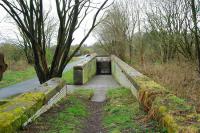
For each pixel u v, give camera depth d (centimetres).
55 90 1048
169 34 2197
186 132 476
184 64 1803
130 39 3256
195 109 643
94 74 3002
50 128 736
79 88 1820
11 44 3650
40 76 1280
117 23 3347
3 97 1734
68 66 3884
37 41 1224
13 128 591
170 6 2427
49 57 3734
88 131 778
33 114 746
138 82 1042
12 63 3541
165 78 1387
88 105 1198
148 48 2894
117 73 2252
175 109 617
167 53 2352
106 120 874
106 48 3834
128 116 850
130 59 3156
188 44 1931
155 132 631
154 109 692
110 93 1416
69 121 841
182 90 1170
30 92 894
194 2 1605
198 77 1398
